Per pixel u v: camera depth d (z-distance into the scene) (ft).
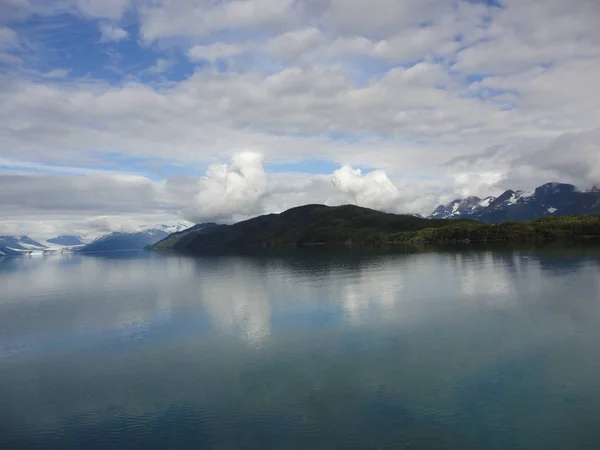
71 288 496.23
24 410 146.92
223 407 141.38
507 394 141.69
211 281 492.95
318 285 402.52
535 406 133.08
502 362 170.71
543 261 524.52
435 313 259.39
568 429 119.44
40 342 236.22
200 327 251.39
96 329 260.83
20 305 377.91
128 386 164.45
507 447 111.96
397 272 486.38
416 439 116.78
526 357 175.42
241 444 117.80
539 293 309.63
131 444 121.29
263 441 118.93
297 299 329.52
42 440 125.90
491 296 307.58
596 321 225.97
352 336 215.72
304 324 245.65
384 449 112.68
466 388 147.43
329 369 170.60
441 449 111.75
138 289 453.17
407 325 232.73
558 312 249.14
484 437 116.78
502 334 208.95
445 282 387.96
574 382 149.28
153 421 134.31
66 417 140.05
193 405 144.05
